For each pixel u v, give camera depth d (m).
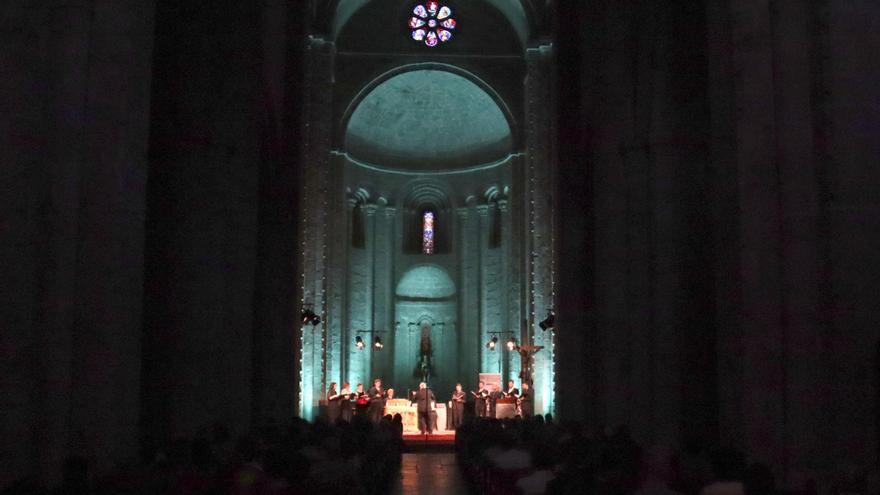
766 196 10.58
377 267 48.25
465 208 48.81
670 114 16.69
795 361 10.30
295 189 25.91
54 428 9.93
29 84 10.16
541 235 37.97
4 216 9.94
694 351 16.12
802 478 10.06
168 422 16.19
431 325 49.12
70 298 10.12
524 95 43.19
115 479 8.62
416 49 43.72
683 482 9.12
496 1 42.81
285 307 25.19
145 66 11.32
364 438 16.28
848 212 10.31
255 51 18.22
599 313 17.62
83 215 10.26
